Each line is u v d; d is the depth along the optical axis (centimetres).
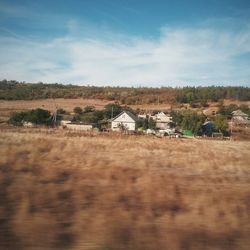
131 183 1216
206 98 18150
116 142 3416
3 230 712
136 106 15988
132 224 782
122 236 709
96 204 926
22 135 3788
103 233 714
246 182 1412
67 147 2509
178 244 685
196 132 8300
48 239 676
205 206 940
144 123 9444
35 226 740
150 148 2983
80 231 723
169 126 9656
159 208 927
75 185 1145
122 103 16538
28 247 640
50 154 1992
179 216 859
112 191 1073
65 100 16112
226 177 1507
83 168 1505
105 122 10081
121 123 9188
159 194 1059
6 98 15500
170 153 2556
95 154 2147
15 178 1209
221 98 18438
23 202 872
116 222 783
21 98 15775
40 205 891
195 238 728
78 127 8644
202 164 1892
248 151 3241
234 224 821
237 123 11762
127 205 930
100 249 642
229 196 1074
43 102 14912
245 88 19888
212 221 830
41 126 7781
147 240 696
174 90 19762
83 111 12119
